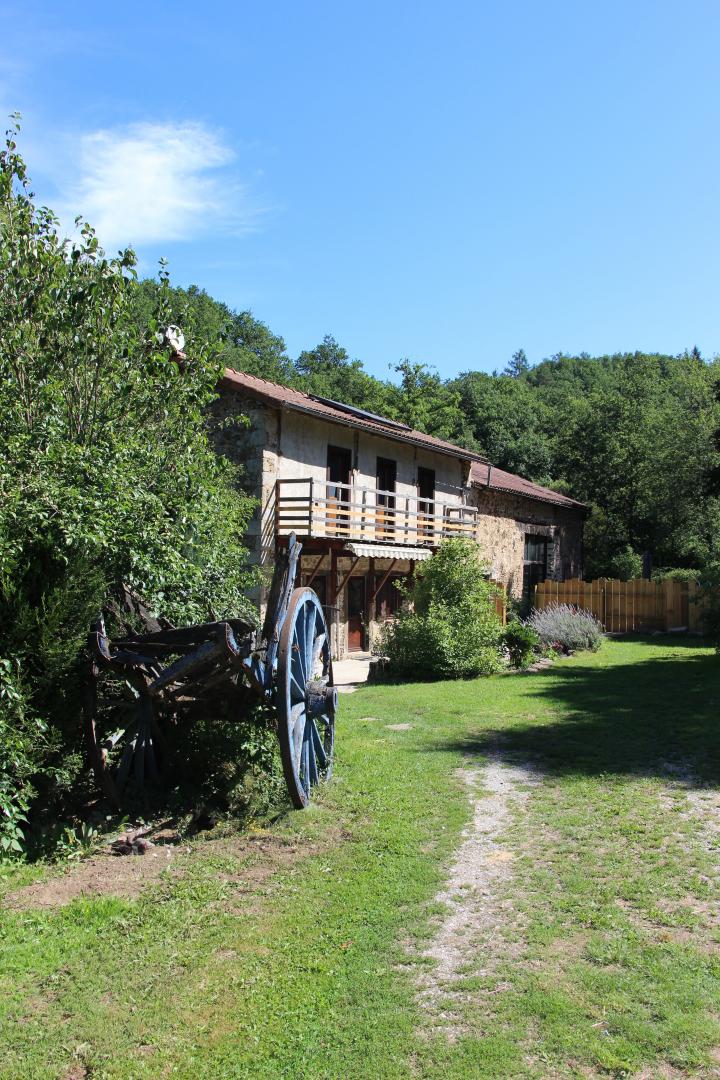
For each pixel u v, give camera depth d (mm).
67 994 3816
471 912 4707
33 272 7434
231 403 17281
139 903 4820
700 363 48844
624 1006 3613
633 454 39344
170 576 7141
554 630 20156
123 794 6328
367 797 7035
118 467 6773
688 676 14742
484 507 27578
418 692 13492
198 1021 3598
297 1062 3289
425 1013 3625
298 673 6578
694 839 5887
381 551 19188
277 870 5375
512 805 6820
